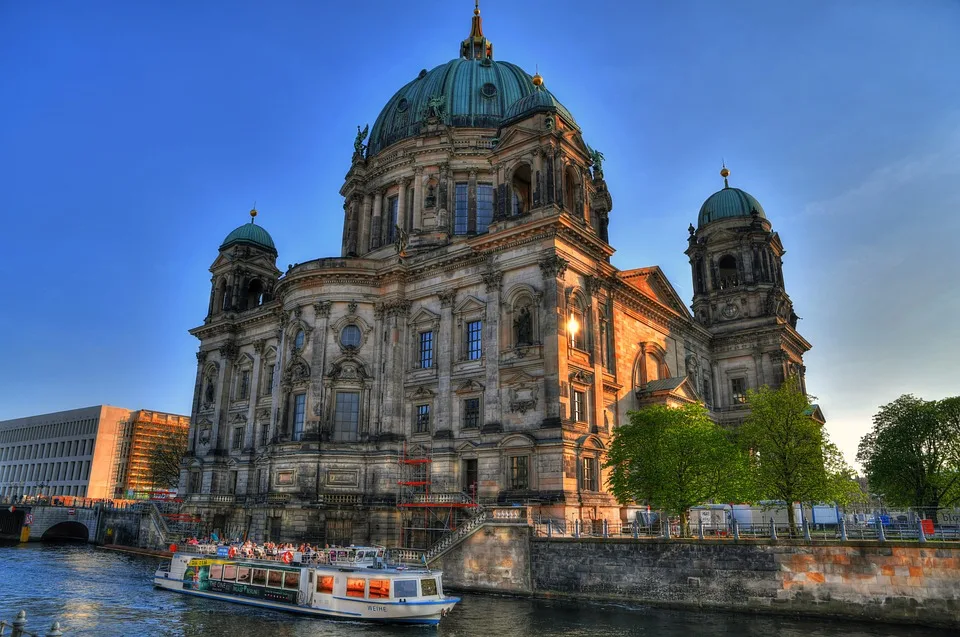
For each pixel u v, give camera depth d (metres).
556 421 51.88
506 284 58.28
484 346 58.50
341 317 66.25
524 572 44.81
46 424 185.00
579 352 56.66
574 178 61.56
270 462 64.62
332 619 38.66
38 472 181.75
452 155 75.50
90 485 162.12
